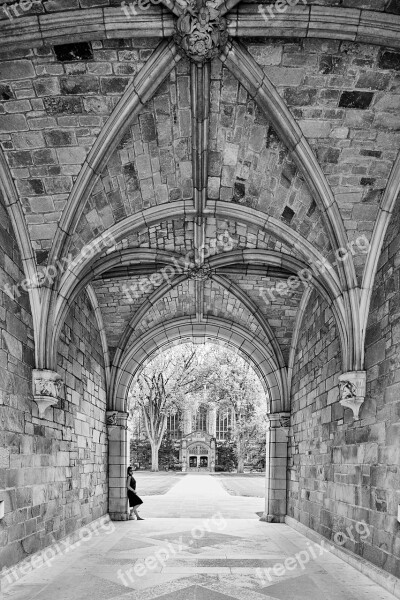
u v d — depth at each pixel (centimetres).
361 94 539
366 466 618
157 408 3950
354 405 638
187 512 1264
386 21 470
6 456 536
